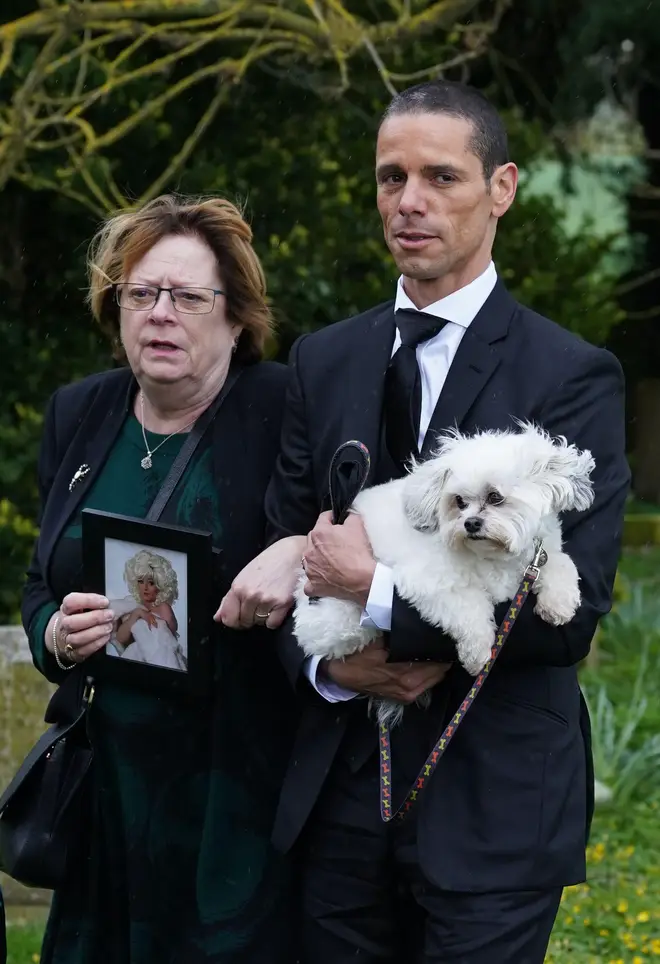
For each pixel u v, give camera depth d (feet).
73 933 22.75
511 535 18.67
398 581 19.30
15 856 21.81
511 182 20.47
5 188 51.47
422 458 20.17
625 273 86.07
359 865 20.30
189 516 22.22
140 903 22.15
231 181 51.67
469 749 19.53
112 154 51.42
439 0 52.31
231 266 22.49
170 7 43.83
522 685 19.66
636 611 59.82
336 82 51.42
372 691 19.79
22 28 43.21
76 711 22.50
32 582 23.94
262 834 22.06
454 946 19.07
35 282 53.26
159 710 22.07
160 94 50.70
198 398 22.67
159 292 21.91
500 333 20.13
